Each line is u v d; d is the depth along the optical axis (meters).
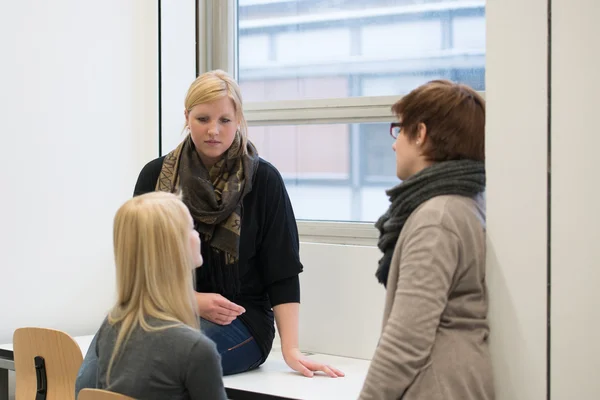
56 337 2.07
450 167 1.55
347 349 2.74
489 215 1.56
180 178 2.36
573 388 1.50
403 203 1.57
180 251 1.62
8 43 2.78
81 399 1.55
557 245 1.50
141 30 3.10
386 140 2.91
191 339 1.54
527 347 1.53
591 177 1.47
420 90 1.62
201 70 3.32
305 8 3.13
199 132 2.30
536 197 1.52
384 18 2.94
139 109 3.12
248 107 3.22
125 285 1.63
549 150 1.50
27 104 2.83
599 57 1.45
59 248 2.93
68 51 2.92
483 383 1.46
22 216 2.83
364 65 2.99
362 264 2.71
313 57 3.12
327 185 3.07
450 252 1.45
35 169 2.86
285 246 2.43
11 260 2.81
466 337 1.50
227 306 2.25
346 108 2.98
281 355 2.71
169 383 1.53
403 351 1.42
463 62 2.78
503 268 1.55
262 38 3.25
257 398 2.12
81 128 2.97
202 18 3.31
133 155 3.11
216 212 2.29
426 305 1.42
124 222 1.63
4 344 2.67
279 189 2.45
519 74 1.52
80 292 2.99
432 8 2.83
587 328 1.48
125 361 1.56
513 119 1.53
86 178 2.99
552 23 1.49
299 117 3.10
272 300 2.45
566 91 1.48
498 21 1.54
